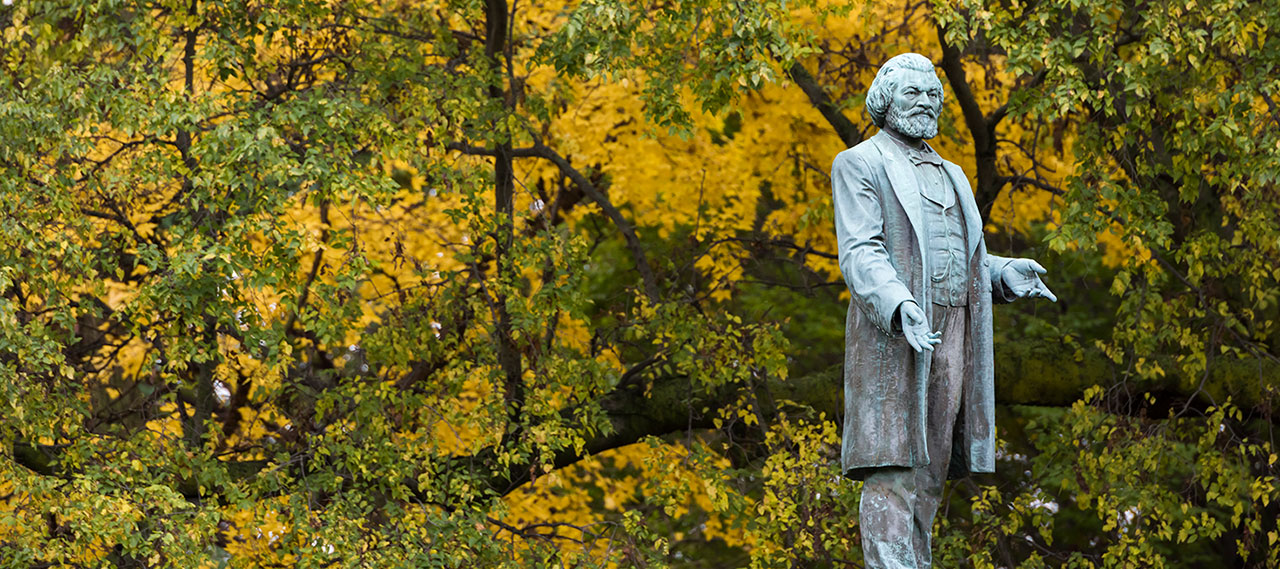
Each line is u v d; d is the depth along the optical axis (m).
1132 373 13.17
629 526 12.30
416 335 12.74
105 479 11.12
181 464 11.73
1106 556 12.36
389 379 13.45
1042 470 14.59
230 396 14.75
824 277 17.11
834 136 15.20
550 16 14.71
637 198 15.56
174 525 10.83
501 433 12.45
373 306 14.37
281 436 13.35
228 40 11.88
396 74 12.43
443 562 11.48
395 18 13.34
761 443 13.11
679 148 15.23
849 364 6.41
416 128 12.27
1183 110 11.68
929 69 6.50
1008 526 12.88
